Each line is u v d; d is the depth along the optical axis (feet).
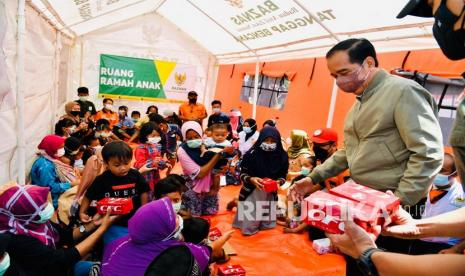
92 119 21.57
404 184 4.29
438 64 11.36
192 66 31.94
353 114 5.33
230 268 8.27
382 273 2.33
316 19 14.15
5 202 5.08
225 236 7.86
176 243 5.15
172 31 30.25
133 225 4.99
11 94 8.50
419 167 4.18
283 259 9.55
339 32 15.05
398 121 4.46
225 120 12.79
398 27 12.00
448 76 10.79
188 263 4.62
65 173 10.62
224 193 15.89
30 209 5.22
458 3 2.01
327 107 17.21
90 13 19.83
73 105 16.35
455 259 2.10
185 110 24.98
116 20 27.12
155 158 10.84
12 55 8.74
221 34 24.99
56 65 17.62
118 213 6.55
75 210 7.82
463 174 2.47
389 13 11.44
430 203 8.71
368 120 4.88
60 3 14.24
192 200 12.10
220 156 11.56
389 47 13.53
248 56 26.12
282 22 16.89
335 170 5.98
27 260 4.98
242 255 9.70
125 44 29.01
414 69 12.32
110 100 24.66
